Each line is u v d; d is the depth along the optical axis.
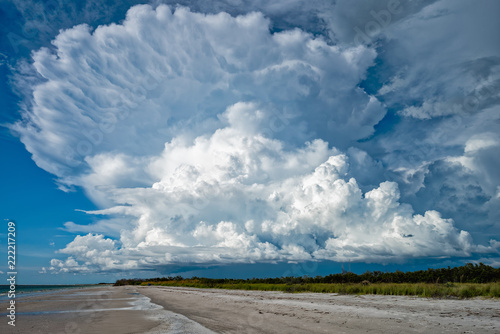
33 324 17.61
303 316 17.23
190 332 14.18
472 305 17.75
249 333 13.50
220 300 31.39
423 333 11.48
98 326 16.56
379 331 12.24
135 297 45.06
